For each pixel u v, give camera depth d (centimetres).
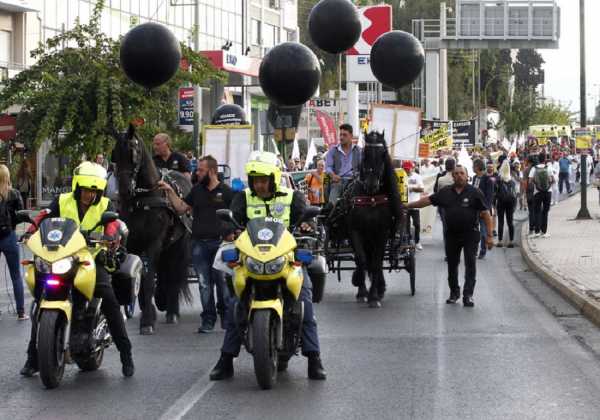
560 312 2933
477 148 9594
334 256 3284
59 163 7688
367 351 2302
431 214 5803
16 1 8069
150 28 3114
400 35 3719
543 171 5581
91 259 1911
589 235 5619
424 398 1823
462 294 3234
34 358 2048
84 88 5825
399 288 3584
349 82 6644
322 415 1698
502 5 10488
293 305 1928
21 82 6038
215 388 1928
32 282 1923
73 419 1691
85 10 9125
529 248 4850
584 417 1678
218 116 5053
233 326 1998
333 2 3681
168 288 2822
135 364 2177
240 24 12319
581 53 7112
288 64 3400
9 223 2862
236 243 1898
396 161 4094
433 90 11494
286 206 1994
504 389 1894
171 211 2703
